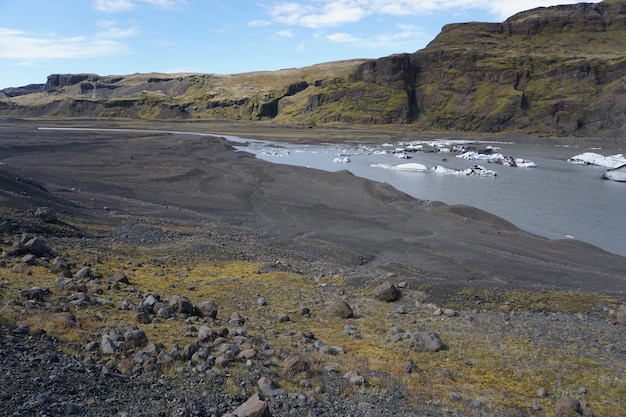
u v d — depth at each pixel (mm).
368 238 49156
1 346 12977
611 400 16656
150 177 78938
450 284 32812
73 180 71750
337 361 17859
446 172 102688
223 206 62656
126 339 15281
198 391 12766
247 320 22719
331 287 32719
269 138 191500
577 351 22062
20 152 98750
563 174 103125
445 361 19828
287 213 59625
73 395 11195
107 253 33688
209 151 124812
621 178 92500
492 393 16641
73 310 18281
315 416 12516
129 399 11672
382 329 24031
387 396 14859
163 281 28359
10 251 27094
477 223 57781
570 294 31984
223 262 36844
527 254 45156
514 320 27031
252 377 14312
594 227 57906
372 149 155625
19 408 9961
